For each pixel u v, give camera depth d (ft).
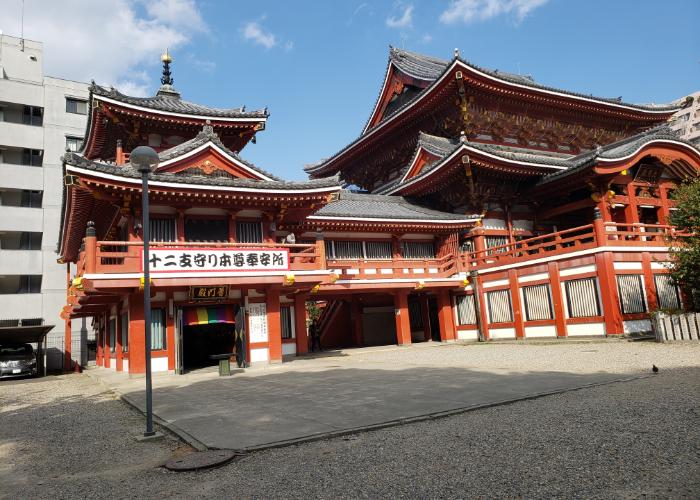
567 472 20.75
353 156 157.28
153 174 64.28
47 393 68.13
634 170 105.81
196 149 71.51
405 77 148.05
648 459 21.65
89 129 93.15
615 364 53.01
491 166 105.91
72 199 68.44
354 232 103.86
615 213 111.86
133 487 23.13
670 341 69.31
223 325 95.40
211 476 23.73
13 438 36.81
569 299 87.86
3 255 148.87
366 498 19.39
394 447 26.09
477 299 104.63
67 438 35.50
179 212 71.31
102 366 113.19
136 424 38.73
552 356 64.90
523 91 122.42
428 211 115.44
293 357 87.97
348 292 100.27
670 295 88.22
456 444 25.89
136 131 86.69
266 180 75.97
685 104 147.54
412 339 120.16
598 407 32.17
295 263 76.33
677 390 35.86
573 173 100.48
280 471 23.48
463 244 114.83
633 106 139.13
